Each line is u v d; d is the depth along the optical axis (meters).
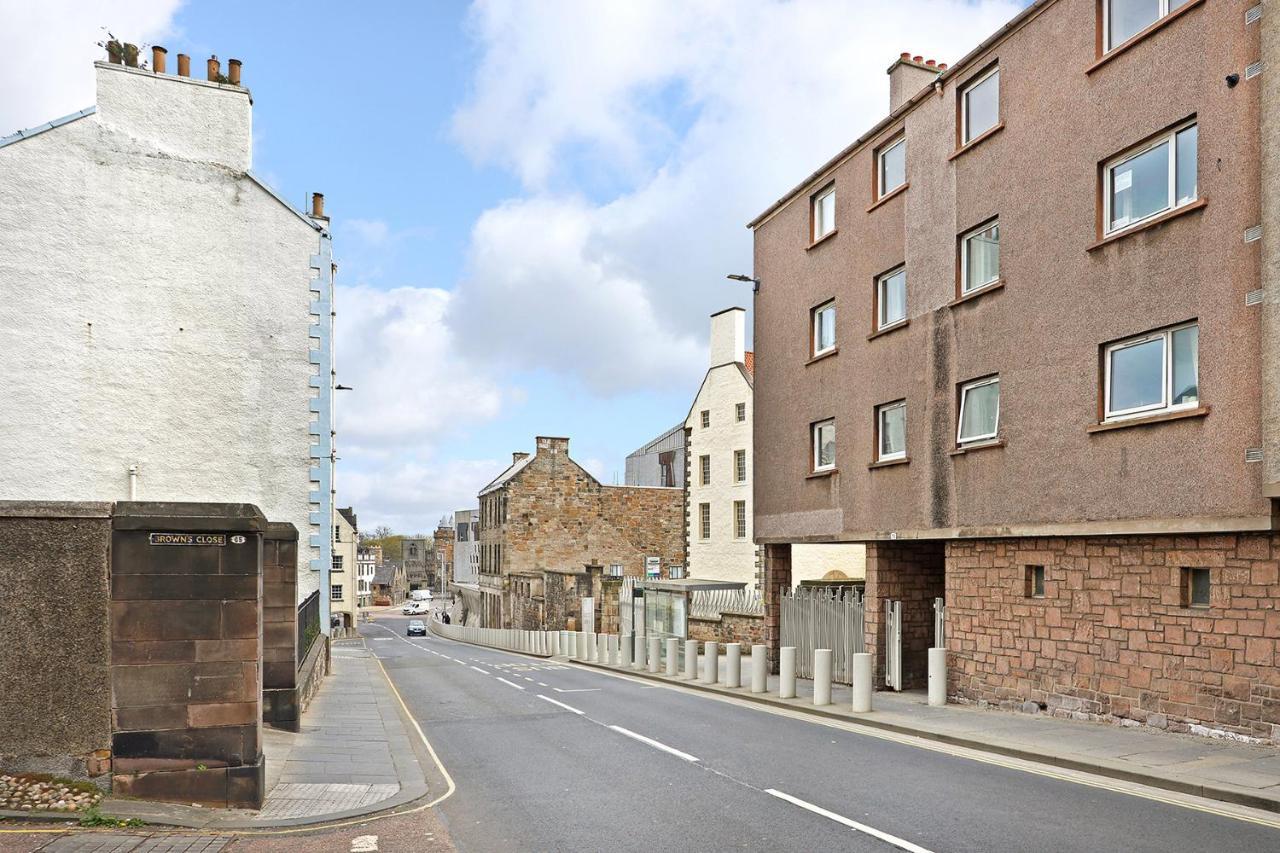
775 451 21.72
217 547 8.26
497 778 10.34
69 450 19.41
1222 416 10.84
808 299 20.62
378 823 8.20
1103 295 12.66
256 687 8.29
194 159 20.92
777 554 22.00
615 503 58.19
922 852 7.07
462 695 19.66
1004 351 14.52
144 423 20.00
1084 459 12.89
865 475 18.17
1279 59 10.27
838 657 19.33
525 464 57.38
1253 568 10.70
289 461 21.08
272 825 7.82
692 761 11.02
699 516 42.50
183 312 20.52
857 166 19.02
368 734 13.40
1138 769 9.54
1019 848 7.12
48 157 19.88
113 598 8.02
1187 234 11.41
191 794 8.10
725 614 27.72
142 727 8.01
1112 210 12.80
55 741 7.84
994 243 15.12
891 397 17.47
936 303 16.25
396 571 149.12
